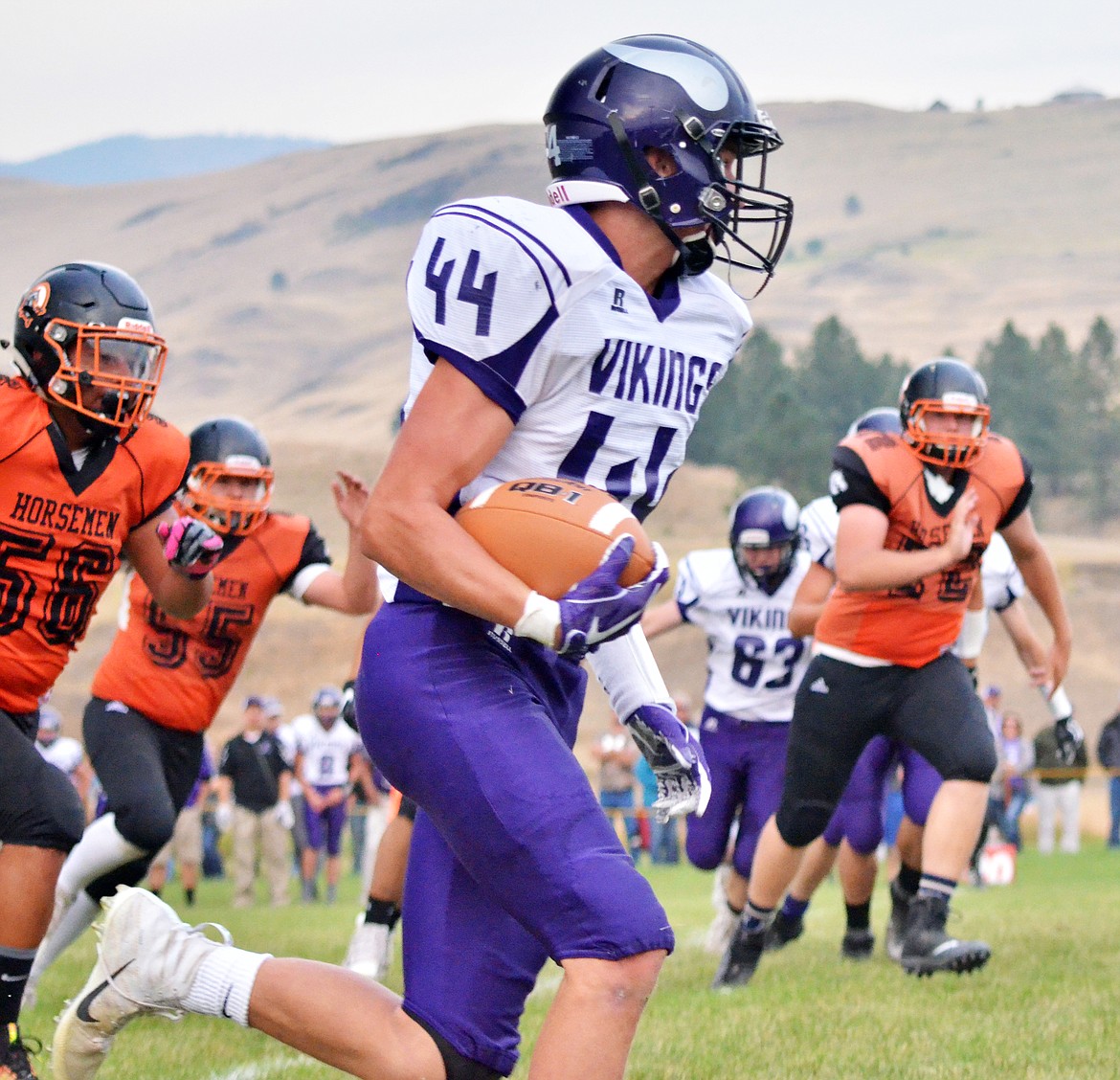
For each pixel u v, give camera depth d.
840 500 14.56
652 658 8.27
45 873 9.88
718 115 7.39
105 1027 7.95
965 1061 11.46
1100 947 17.97
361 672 7.41
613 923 6.74
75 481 10.26
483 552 6.86
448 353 6.94
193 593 10.76
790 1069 11.29
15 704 10.37
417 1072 7.16
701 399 7.72
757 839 19.20
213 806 46.91
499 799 6.90
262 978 7.53
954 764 14.89
